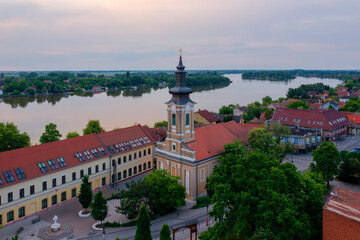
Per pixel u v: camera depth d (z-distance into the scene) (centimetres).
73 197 7244
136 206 6194
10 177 6041
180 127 7319
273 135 9131
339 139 12838
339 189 4747
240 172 4806
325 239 3966
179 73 7212
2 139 7919
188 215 6525
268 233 3791
